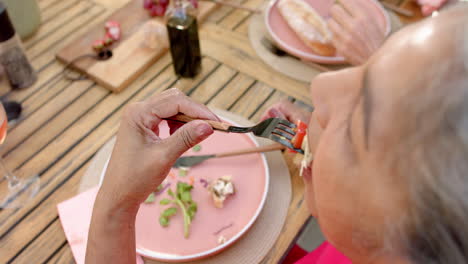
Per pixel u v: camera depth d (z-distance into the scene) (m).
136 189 0.62
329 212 0.32
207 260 0.79
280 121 0.72
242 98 1.13
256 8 1.42
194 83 1.18
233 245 0.81
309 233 1.61
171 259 0.77
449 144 0.22
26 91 1.17
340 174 0.29
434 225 0.24
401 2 1.41
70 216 0.86
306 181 0.56
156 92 1.16
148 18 1.36
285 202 0.88
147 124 0.68
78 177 0.95
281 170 0.93
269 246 0.81
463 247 0.23
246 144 0.96
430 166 0.23
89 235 0.64
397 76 0.25
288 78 1.18
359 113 0.28
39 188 0.93
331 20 1.07
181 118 0.72
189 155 0.95
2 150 1.02
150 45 1.25
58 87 1.18
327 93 0.33
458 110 0.22
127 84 1.18
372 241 0.30
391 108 0.25
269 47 1.26
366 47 1.00
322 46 1.17
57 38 1.35
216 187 0.85
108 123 1.08
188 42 1.10
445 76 0.23
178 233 0.81
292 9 1.29
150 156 0.61
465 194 0.22
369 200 0.28
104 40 1.25
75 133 1.05
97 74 1.17
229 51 1.27
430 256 0.25
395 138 0.25
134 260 0.66
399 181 0.25
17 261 0.81
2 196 0.92
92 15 1.44
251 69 1.21
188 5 1.34
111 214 0.62
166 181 0.90
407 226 0.26
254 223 0.84
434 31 0.25
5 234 0.85
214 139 0.98
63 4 1.49
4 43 1.08
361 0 1.07
